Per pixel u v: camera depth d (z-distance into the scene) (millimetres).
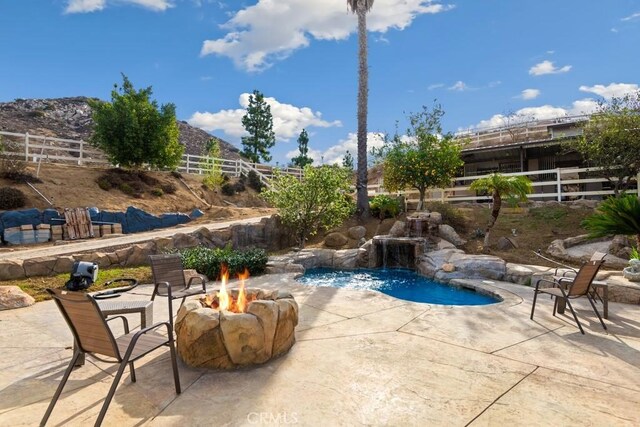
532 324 5742
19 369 4148
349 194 19359
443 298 9023
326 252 13594
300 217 14773
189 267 9828
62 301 3131
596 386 3691
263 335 4203
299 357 4430
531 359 4371
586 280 5562
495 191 12758
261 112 53406
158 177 23250
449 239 13977
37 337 5234
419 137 17703
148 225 17219
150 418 3109
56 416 3148
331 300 7277
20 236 13469
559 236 12898
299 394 3520
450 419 3096
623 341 4969
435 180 17016
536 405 3322
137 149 21188
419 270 12375
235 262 10055
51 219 14805
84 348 3230
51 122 77062
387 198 17672
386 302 7125
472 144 30219
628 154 13930
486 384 3732
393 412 3205
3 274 8547
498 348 4727
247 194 27641
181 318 4309
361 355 4488
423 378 3865
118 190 19781
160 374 3969
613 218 7977
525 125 30094
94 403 3365
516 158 22281
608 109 15242
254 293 5281
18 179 16578
